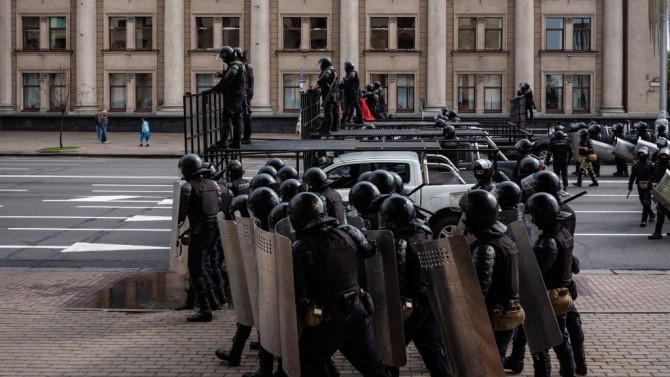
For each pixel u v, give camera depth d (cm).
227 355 975
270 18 5647
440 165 1775
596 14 5541
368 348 702
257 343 1019
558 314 818
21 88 5784
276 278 703
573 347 914
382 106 3328
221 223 905
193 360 989
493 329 725
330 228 691
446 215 1465
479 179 1195
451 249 681
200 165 1159
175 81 5653
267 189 884
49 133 5669
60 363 980
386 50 5588
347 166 1661
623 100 5606
